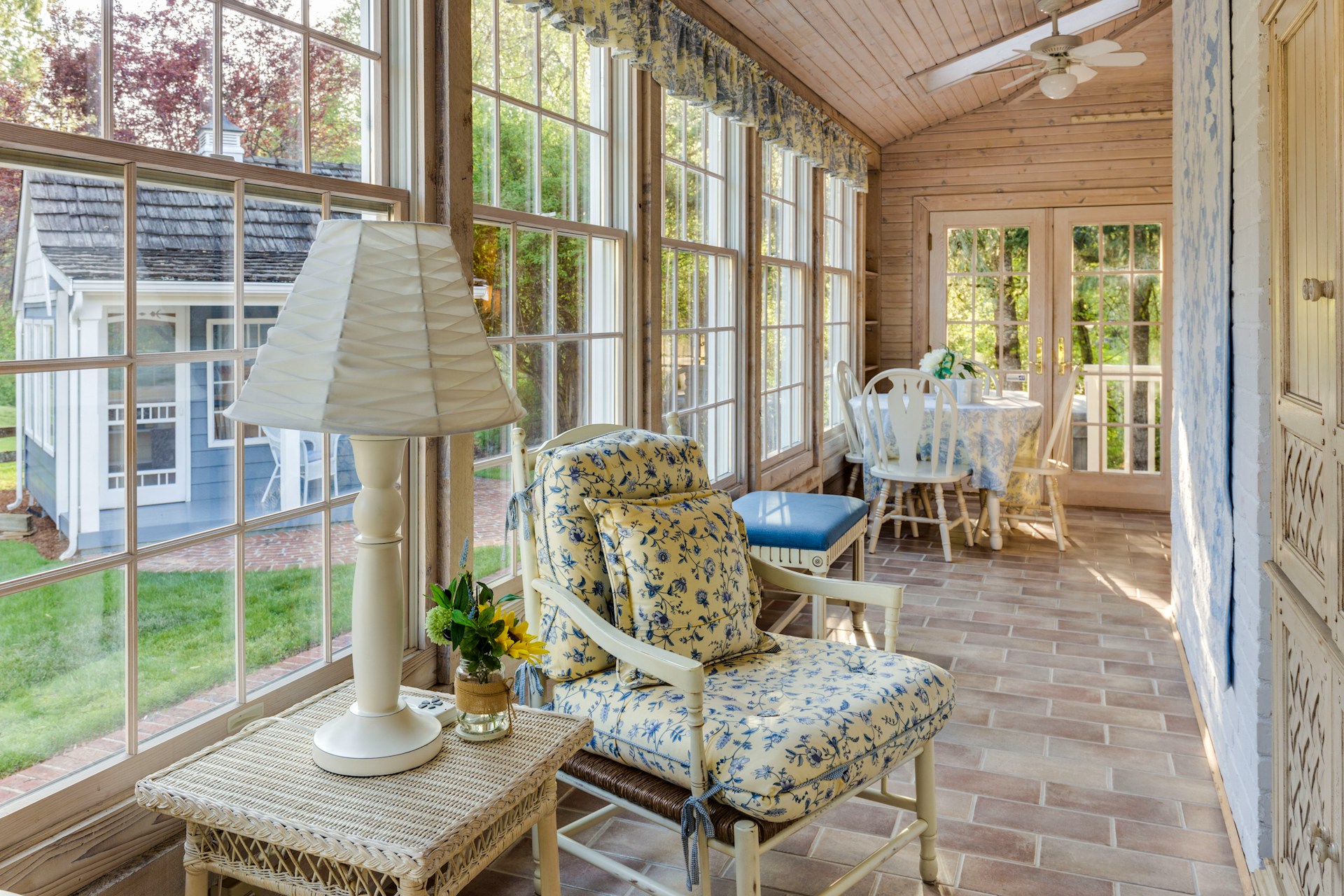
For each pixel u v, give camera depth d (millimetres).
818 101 5477
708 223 4387
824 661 2146
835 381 6637
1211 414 2732
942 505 5293
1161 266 6672
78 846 1584
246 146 1899
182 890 1764
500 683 1671
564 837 2098
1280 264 1839
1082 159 6770
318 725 1726
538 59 2953
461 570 2479
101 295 1621
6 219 1463
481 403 1466
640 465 2246
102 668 1656
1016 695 3311
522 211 2887
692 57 3713
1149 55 6062
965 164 7023
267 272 1964
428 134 2324
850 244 6805
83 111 1578
